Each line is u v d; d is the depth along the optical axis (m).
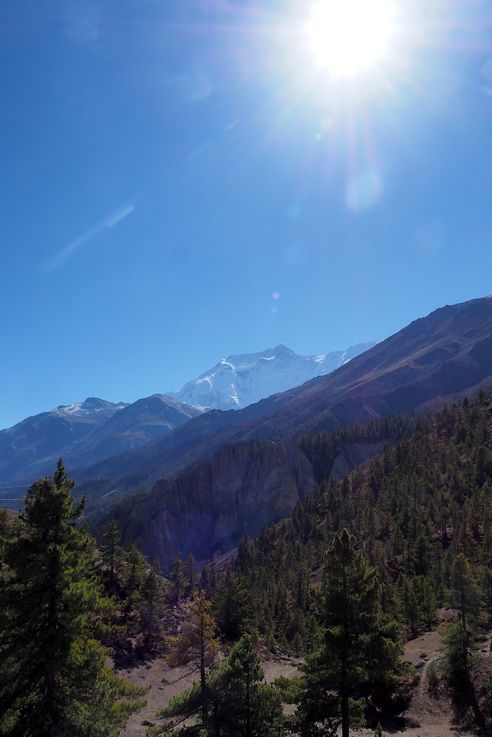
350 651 27.50
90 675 19.78
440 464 145.38
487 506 99.44
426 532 104.56
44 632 19.08
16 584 19.48
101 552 70.38
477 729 36.12
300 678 31.30
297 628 84.06
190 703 33.22
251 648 30.97
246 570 124.25
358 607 27.77
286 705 45.25
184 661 38.41
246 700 29.52
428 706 41.44
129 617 63.44
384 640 27.81
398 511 124.25
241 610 73.00
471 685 40.94
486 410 172.50
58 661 18.53
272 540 153.38
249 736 28.88
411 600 68.44
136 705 22.39
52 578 19.31
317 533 138.62
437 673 44.19
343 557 28.58
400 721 40.66
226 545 191.12
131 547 75.88
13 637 19.12
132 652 57.38
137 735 37.22
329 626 28.39
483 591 56.94
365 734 38.72
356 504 146.38
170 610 71.56
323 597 28.83
